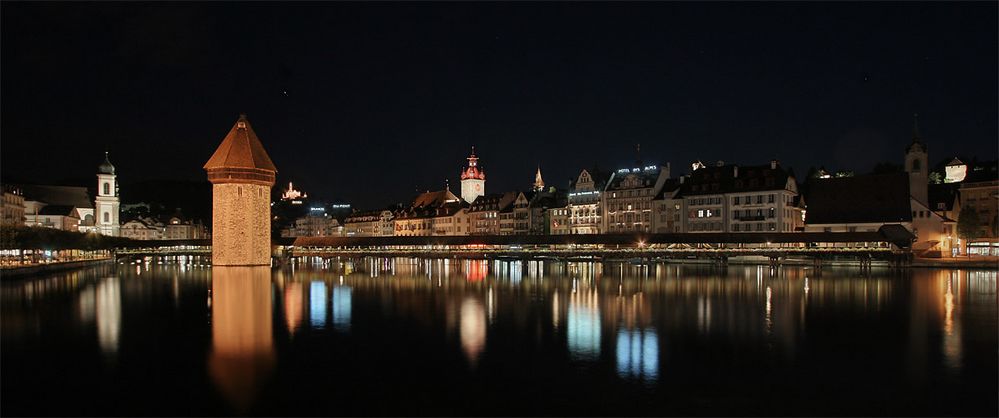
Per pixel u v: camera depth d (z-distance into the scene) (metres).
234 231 110.38
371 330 41.91
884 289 65.50
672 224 137.62
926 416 25.28
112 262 138.38
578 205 160.50
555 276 85.62
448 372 31.30
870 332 40.75
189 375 30.97
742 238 109.94
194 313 50.16
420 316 47.78
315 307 53.16
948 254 114.50
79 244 120.94
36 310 52.47
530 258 127.50
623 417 25.12
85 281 82.88
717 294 61.31
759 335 39.88
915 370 31.56
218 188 110.31
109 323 45.41
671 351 35.38
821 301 55.75
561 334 40.22
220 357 34.47
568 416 25.23
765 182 124.75
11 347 37.06
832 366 32.28
